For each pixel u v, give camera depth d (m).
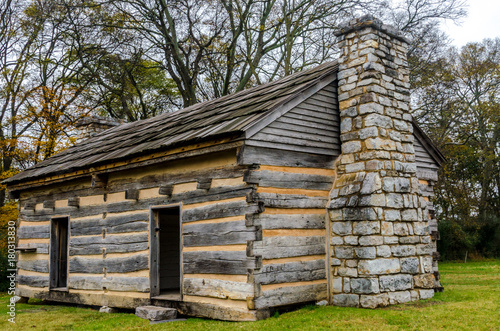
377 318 7.23
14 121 20.81
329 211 8.98
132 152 9.26
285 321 7.23
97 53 22.52
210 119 9.51
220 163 8.34
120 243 10.08
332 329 6.69
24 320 9.19
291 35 23.11
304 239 8.51
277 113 8.30
